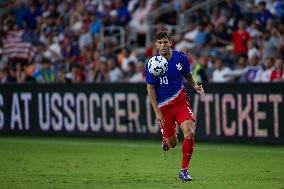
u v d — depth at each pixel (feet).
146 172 136.77
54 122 222.07
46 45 271.90
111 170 140.36
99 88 212.64
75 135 218.18
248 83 189.16
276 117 186.09
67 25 286.46
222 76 219.82
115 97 210.18
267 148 180.24
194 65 225.97
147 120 205.46
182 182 120.98
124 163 152.46
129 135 208.85
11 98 229.45
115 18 272.51
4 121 231.71
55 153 175.11
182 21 268.41
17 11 294.66
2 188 116.57
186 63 123.13
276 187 113.91
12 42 265.95
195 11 268.41
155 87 123.85
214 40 241.96
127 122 208.85
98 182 122.31
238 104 191.11
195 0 273.13
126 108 208.54
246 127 190.60
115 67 237.66
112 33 273.75
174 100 122.72
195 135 198.80
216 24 248.93
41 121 224.33
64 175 132.87
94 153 173.88
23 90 226.58
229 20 247.91
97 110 213.46
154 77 121.70
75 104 217.36
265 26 238.07
